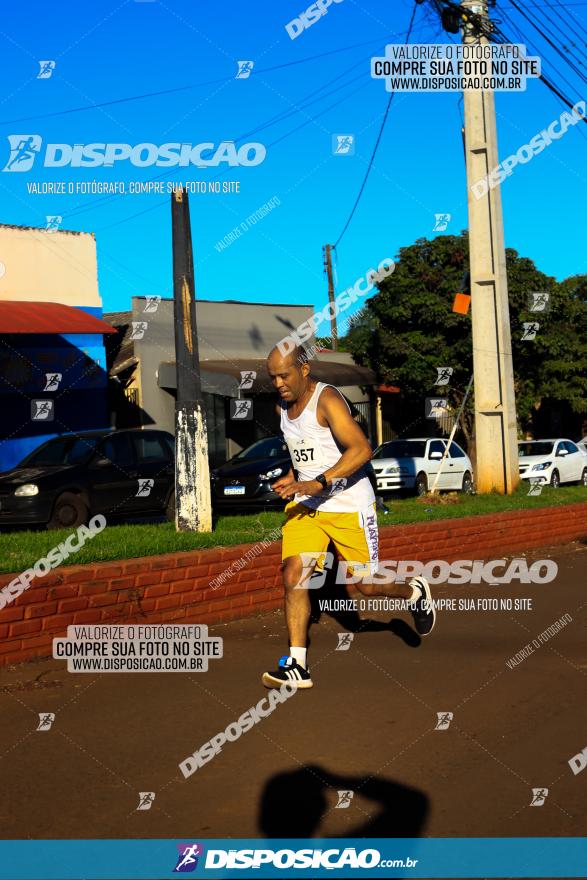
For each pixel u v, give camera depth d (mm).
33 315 21203
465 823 4086
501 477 16656
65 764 4758
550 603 9312
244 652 7129
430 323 28734
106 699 5891
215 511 18328
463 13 14656
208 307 28141
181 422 9742
